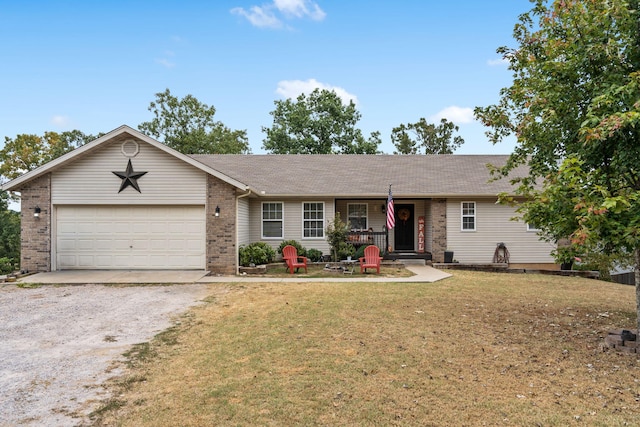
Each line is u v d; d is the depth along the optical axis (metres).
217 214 14.14
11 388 4.95
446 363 5.64
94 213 14.23
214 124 42.41
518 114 7.97
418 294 10.56
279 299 10.02
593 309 9.02
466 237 17.61
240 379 5.11
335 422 4.03
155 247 14.29
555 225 6.55
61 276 13.16
